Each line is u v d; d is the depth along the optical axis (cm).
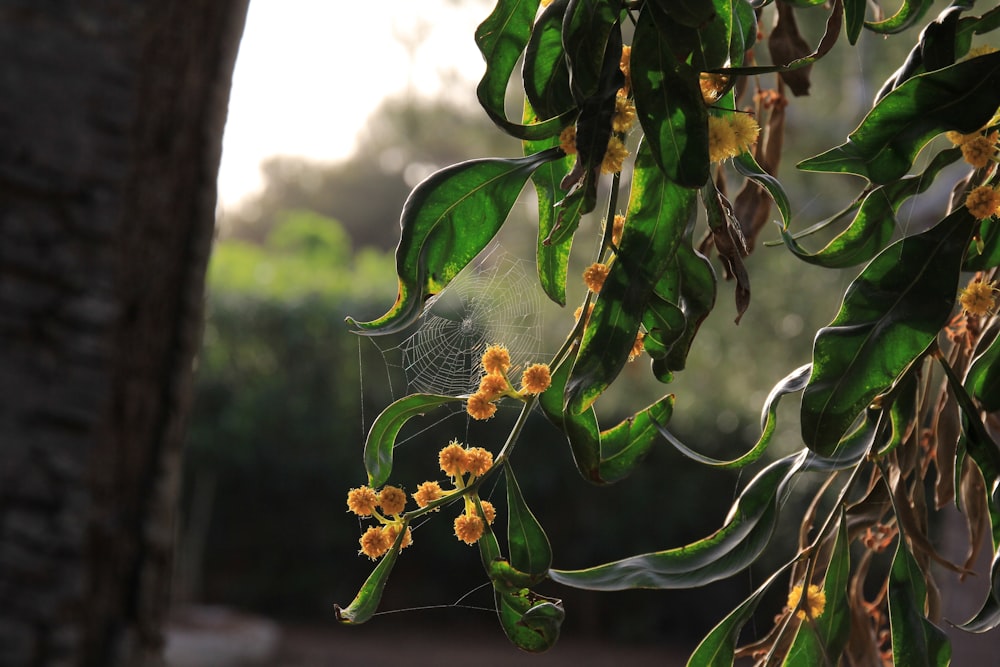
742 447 340
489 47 70
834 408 66
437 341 122
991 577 67
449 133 366
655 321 68
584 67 66
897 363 66
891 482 76
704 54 66
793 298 272
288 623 376
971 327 77
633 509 353
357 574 375
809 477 223
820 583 79
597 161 65
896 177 68
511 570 68
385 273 428
